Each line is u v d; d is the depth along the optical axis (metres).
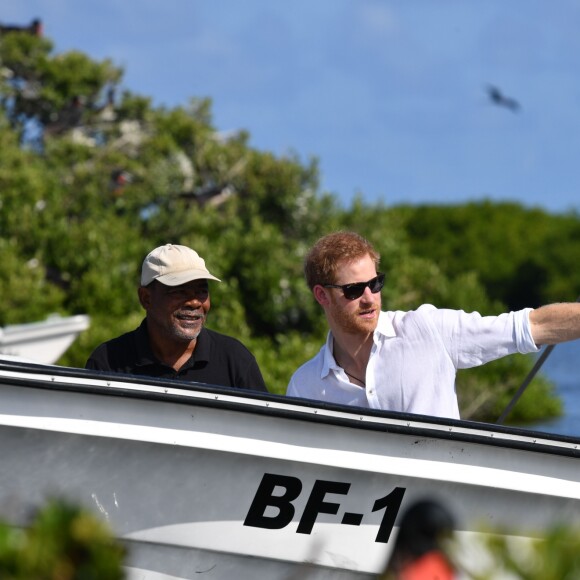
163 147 87.50
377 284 16.47
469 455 15.57
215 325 63.00
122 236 71.81
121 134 97.62
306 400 15.12
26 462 14.84
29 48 101.81
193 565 15.61
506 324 16.22
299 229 74.81
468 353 16.36
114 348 17.75
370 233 73.44
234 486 15.29
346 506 15.55
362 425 15.22
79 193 80.38
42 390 14.66
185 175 81.62
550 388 72.94
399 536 9.33
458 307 72.25
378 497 15.57
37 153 93.31
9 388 14.62
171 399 14.84
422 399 16.36
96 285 65.88
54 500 7.99
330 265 16.44
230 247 68.31
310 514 15.52
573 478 15.96
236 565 15.72
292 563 15.73
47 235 69.06
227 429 15.00
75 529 7.66
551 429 65.50
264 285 66.50
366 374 16.53
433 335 16.36
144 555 15.45
